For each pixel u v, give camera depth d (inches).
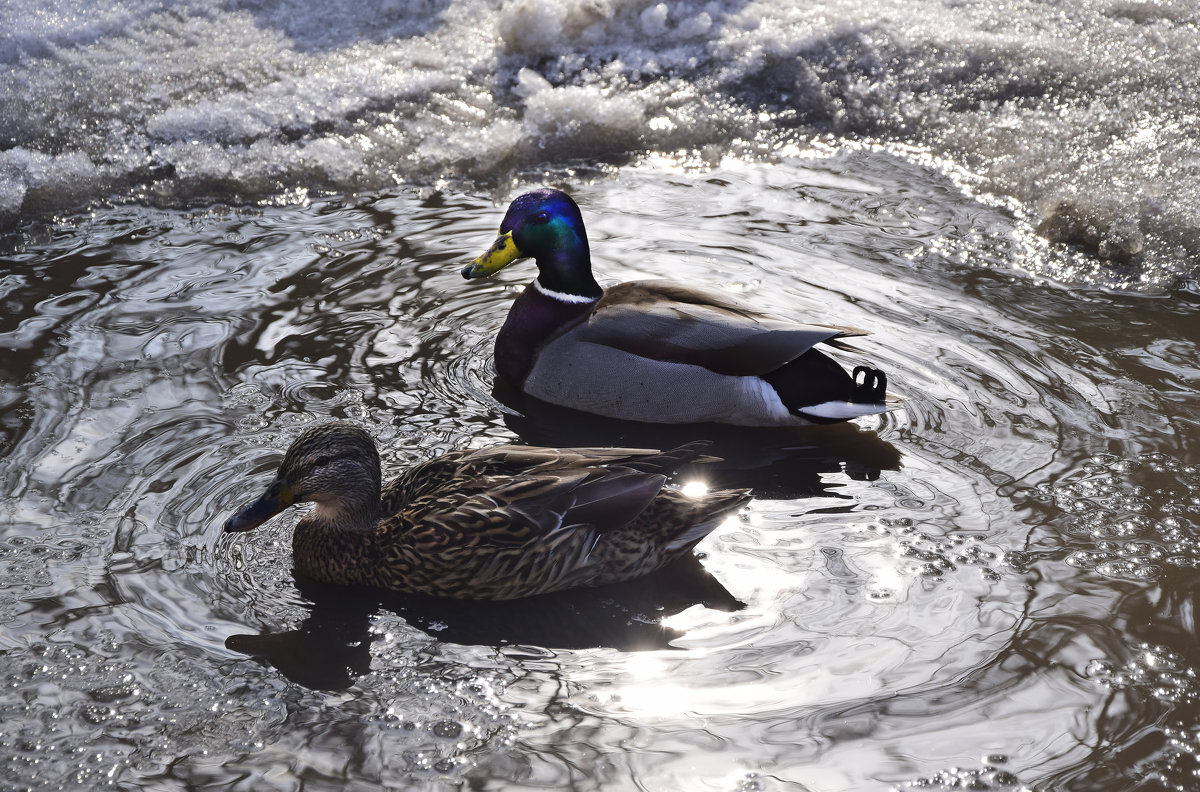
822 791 158.6
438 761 162.4
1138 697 174.7
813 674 177.8
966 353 260.7
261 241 299.4
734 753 163.8
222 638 182.9
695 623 189.6
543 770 161.0
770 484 225.6
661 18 392.8
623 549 198.5
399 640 185.6
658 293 256.8
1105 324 273.4
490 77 377.1
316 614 190.7
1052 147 347.6
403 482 207.5
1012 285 288.7
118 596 188.2
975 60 383.9
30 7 377.7
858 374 249.8
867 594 194.5
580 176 338.0
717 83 378.9
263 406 236.1
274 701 171.5
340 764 161.6
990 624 187.9
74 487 210.7
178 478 214.4
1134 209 316.5
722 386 243.8
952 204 325.1
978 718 170.4
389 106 361.1
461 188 330.3
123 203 313.6
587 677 177.6
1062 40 392.2
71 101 348.8
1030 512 213.9
